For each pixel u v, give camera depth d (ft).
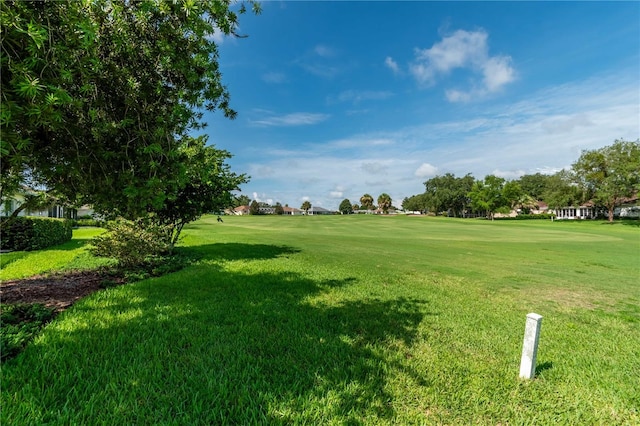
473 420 7.97
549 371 10.77
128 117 10.22
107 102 10.17
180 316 14.37
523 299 21.04
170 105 11.14
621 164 139.13
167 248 32.58
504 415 8.23
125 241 24.80
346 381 9.37
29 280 21.59
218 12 11.21
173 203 32.07
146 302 16.40
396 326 14.53
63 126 9.26
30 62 7.53
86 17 8.65
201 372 9.50
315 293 19.80
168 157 10.62
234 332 12.82
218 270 26.18
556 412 8.49
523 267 33.88
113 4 9.17
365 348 11.82
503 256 42.24
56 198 14.38
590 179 153.28
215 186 32.96
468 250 48.39
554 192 196.44
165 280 21.81
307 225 122.31
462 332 14.14
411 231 93.86
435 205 263.49
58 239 44.39
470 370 10.53
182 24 10.17
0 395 7.75
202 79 12.02
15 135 8.13
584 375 10.59
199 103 12.37
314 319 14.85
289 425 7.38
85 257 31.71
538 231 95.81
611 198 143.74
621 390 9.68
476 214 264.72
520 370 10.32
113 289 19.01
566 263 36.83
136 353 10.49
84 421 7.11
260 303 16.98
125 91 10.09
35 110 7.46
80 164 10.36
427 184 299.38
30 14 7.62
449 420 7.92
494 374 10.34
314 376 9.60
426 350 12.00
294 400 8.29
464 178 272.72
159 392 8.39
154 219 31.48
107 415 7.36
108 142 10.47
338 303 17.84
